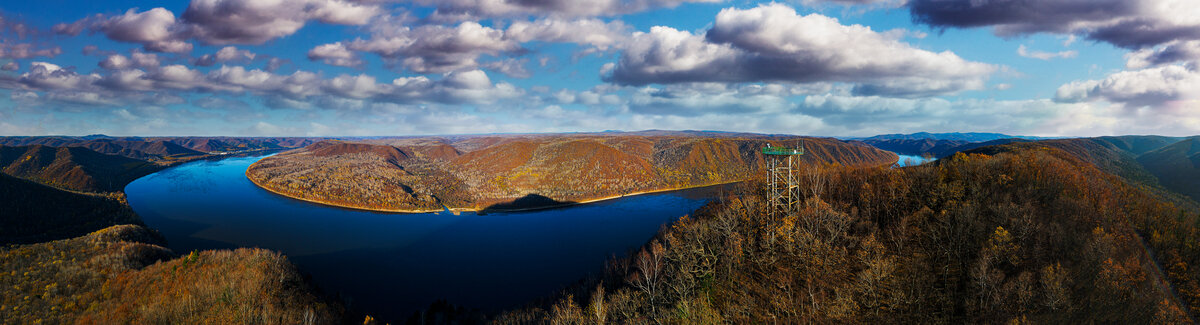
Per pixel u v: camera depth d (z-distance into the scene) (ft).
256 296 283.59
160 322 253.85
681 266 264.93
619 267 364.99
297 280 342.44
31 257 344.69
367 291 418.51
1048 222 212.64
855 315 195.52
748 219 295.69
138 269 344.28
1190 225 212.43
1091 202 228.22
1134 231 208.13
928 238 230.27
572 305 278.05
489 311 368.89
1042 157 289.74
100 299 288.92
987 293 181.37
